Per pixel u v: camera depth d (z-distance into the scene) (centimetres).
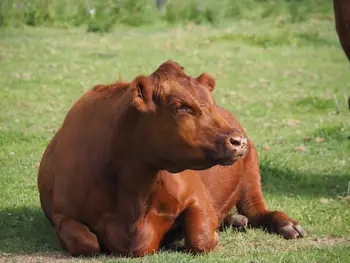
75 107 1355
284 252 1290
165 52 3603
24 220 1489
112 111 1251
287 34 4088
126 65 3303
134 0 4484
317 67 3478
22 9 4206
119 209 1238
